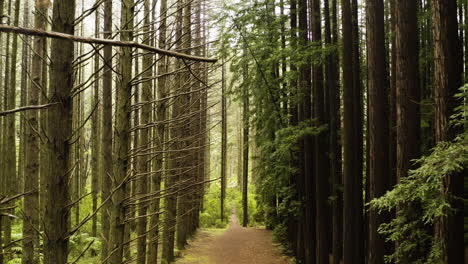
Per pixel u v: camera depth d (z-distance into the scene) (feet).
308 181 38.11
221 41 36.83
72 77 8.62
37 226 21.08
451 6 16.30
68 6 8.34
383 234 22.79
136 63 28.96
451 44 16.24
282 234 55.11
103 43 3.97
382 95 23.52
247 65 39.63
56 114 8.38
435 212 14.25
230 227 81.76
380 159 23.15
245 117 44.19
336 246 33.68
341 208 37.55
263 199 53.01
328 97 37.11
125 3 16.14
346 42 28.17
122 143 16.29
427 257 18.58
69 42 8.41
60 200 8.50
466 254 25.17
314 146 38.83
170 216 37.76
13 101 31.24
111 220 16.16
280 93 40.70
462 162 13.04
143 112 24.34
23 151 51.80
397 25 21.42
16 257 31.22
